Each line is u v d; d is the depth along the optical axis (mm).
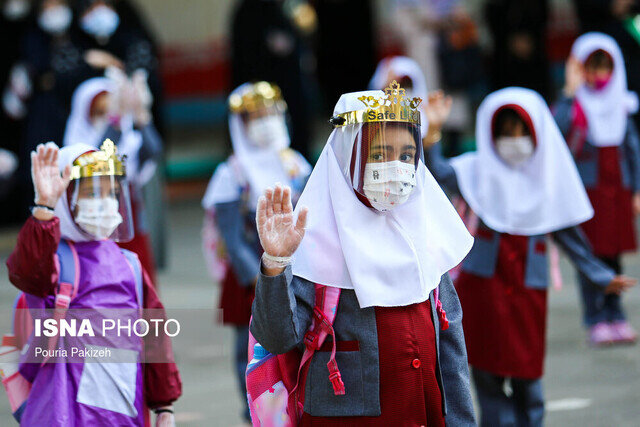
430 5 35656
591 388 16594
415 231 8961
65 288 10062
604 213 19359
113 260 10406
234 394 16891
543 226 13750
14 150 33188
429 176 9352
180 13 52125
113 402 9977
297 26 35812
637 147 19812
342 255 8789
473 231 13875
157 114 30172
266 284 8414
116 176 10523
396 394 8703
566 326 20797
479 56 36031
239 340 15883
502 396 13570
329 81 43781
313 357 8828
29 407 9914
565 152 14070
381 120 8742
